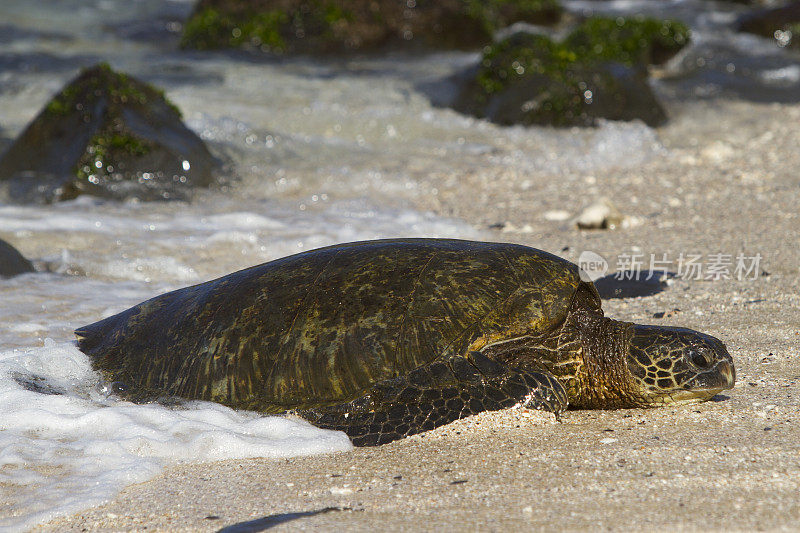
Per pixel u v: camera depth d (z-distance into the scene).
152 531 11.08
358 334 14.66
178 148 34.12
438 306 14.83
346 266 15.84
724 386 14.79
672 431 13.92
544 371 14.97
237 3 61.84
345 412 14.28
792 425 13.82
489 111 46.91
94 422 14.66
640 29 60.78
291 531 10.70
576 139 43.00
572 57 46.88
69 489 12.50
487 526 10.68
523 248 16.34
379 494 11.92
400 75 55.28
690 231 28.39
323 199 33.28
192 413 14.80
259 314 15.49
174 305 16.97
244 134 40.47
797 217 29.05
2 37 60.97
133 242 26.89
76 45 61.03
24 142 34.31
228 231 28.19
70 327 19.94
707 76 57.03
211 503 11.88
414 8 62.69
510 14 76.31
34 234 27.20
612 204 30.22
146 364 16.16
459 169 38.09
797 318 19.91
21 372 16.45
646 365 14.98
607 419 14.81
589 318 15.69
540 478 12.21
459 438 13.82
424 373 14.35
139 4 78.19
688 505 11.02
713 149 39.31
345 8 61.16
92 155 32.69
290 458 13.48
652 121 45.31
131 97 34.91
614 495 11.47
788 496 11.16
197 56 58.62
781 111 47.94
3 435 14.23
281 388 14.79
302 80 52.88
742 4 86.88
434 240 16.86
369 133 43.84
